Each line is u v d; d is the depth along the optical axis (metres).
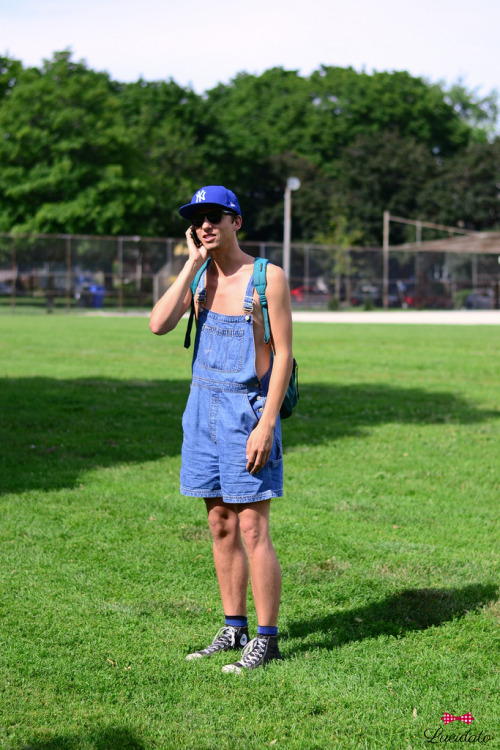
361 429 8.80
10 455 7.21
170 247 37.78
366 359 16.08
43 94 42.56
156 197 49.19
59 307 36.28
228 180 60.69
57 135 42.44
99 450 7.52
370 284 44.09
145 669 3.37
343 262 43.34
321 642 3.64
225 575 3.58
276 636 3.44
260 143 63.78
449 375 13.65
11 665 3.40
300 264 42.69
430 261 45.25
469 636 3.71
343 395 11.24
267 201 63.41
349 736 2.89
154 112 59.94
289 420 9.28
